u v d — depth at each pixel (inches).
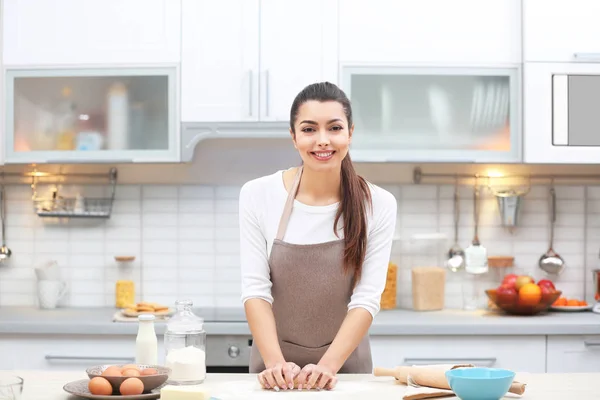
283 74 141.2
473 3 142.3
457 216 156.6
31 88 144.3
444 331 132.8
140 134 143.1
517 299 140.6
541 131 141.5
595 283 154.1
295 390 77.4
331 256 90.4
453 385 69.2
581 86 141.7
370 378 83.4
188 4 141.7
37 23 143.6
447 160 141.8
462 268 155.6
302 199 91.0
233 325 132.0
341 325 89.4
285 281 91.9
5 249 157.2
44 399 73.1
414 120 142.8
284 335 95.8
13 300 158.1
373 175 155.9
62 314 144.5
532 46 141.3
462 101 142.9
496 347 133.8
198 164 155.4
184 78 141.5
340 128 83.7
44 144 144.3
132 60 142.2
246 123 140.7
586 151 141.5
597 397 73.7
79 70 143.0
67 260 157.5
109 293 157.1
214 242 156.7
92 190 156.9
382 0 142.0
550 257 155.6
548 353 134.0
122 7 142.6
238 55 141.3
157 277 156.7
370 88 142.6
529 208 157.2
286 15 141.5
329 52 141.6
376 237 91.4
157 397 72.9
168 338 81.7
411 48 142.2
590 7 141.7
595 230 157.1
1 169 156.9
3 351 134.2
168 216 156.9
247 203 92.0
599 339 134.0
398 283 156.1
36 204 157.5
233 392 76.2
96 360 133.6
